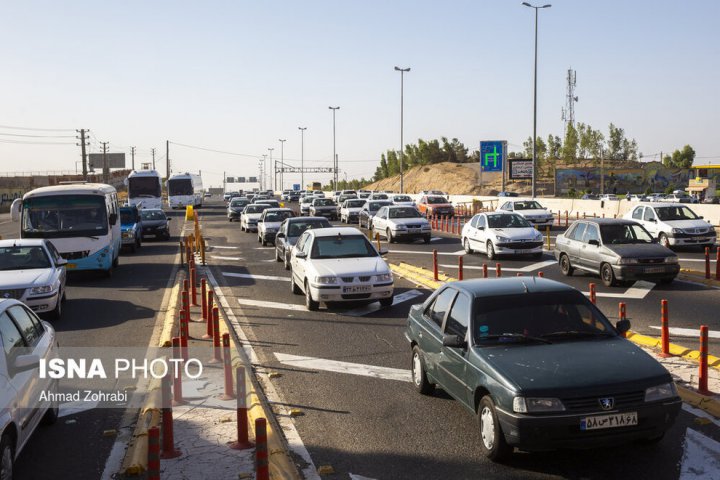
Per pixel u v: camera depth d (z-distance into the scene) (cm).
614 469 627
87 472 655
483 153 8100
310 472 639
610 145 12950
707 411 774
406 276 1997
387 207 3253
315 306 1473
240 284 1908
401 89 7069
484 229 2431
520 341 708
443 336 791
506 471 632
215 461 662
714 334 1165
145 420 766
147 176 5369
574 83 12100
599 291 1636
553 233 3466
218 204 9725
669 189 9625
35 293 1371
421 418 786
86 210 2062
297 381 946
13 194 9169
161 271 2259
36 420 692
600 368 644
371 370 996
